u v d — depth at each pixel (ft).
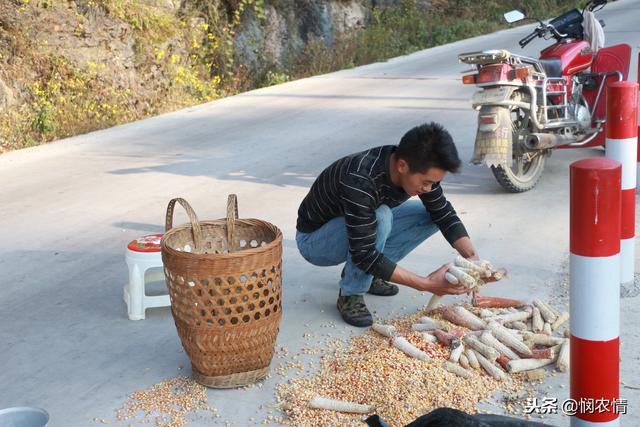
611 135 14.03
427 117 32.22
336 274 16.05
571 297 8.96
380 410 10.55
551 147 20.53
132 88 40.75
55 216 20.84
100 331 13.70
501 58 19.11
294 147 28.30
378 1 66.54
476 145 19.89
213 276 10.57
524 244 17.16
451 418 7.43
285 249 17.57
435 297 13.29
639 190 20.16
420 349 12.00
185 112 37.32
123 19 40.88
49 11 36.96
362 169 12.01
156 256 13.89
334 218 13.15
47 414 9.64
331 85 43.39
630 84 13.89
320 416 10.50
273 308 11.28
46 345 13.20
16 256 17.72
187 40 46.24
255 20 53.06
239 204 21.18
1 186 24.56
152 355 12.72
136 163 26.96
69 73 37.27
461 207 20.12
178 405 11.07
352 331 13.28
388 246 13.87
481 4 78.33
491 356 11.64
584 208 8.58
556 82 20.76
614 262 8.68
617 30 57.36
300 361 12.22
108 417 10.85
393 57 56.80
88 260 17.35
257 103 38.68
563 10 83.56
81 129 35.14
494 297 13.70
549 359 11.74
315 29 57.57
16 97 34.14
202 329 10.92
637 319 13.25
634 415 10.37
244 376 11.42
